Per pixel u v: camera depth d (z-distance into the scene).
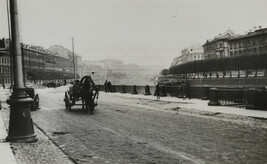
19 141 9.17
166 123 12.84
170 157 7.04
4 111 19.53
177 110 18.83
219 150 7.64
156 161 6.72
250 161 6.57
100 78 185.62
